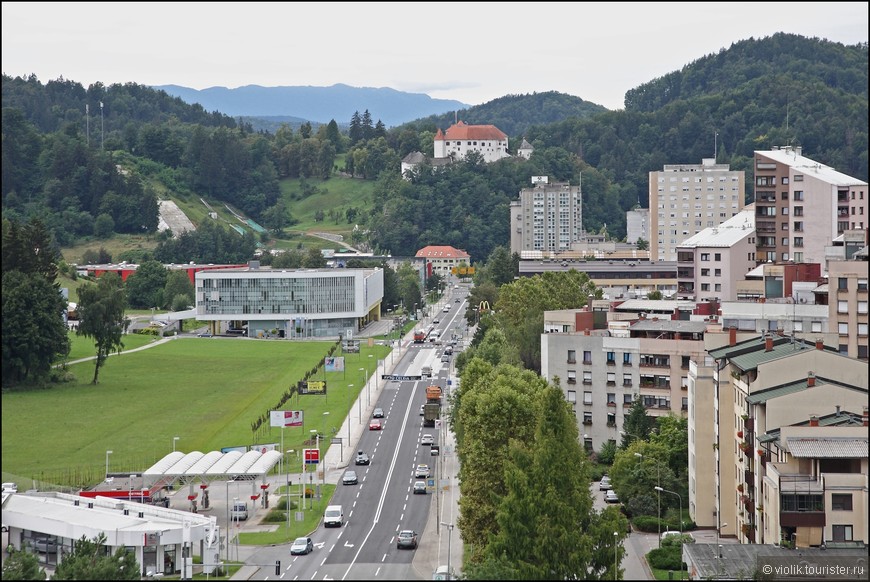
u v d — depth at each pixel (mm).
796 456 175000
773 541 181000
